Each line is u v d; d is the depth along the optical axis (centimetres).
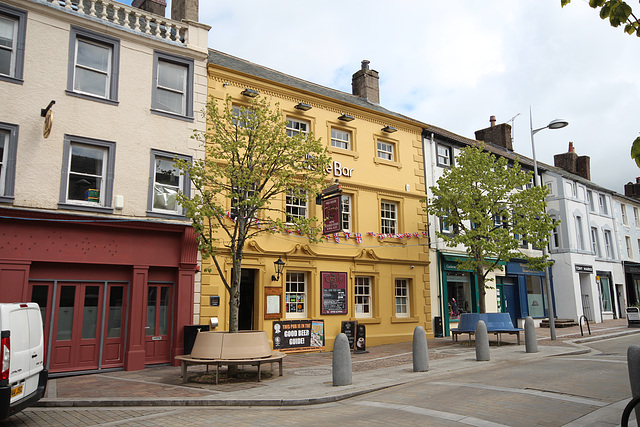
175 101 1476
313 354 1570
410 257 1977
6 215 1142
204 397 866
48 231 1202
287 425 671
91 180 1305
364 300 1844
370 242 1861
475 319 1661
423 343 1120
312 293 1675
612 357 1297
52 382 1094
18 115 1202
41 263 1199
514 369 1091
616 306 3172
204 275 1430
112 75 1360
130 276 1317
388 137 2020
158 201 1395
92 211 1267
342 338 972
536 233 1788
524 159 2852
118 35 1381
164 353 1347
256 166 1168
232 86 1598
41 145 1223
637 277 3534
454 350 1529
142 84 1405
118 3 1390
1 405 633
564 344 1636
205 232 1416
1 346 646
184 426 693
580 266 2839
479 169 1833
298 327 1591
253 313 1574
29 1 1246
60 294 1221
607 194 3378
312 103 1802
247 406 827
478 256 1822
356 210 1844
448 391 859
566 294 2767
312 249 1694
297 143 1168
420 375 1056
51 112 1188
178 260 1382
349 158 1864
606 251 3250
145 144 1383
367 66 2398
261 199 1123
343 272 1767
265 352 1059
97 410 822
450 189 1894
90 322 1257
